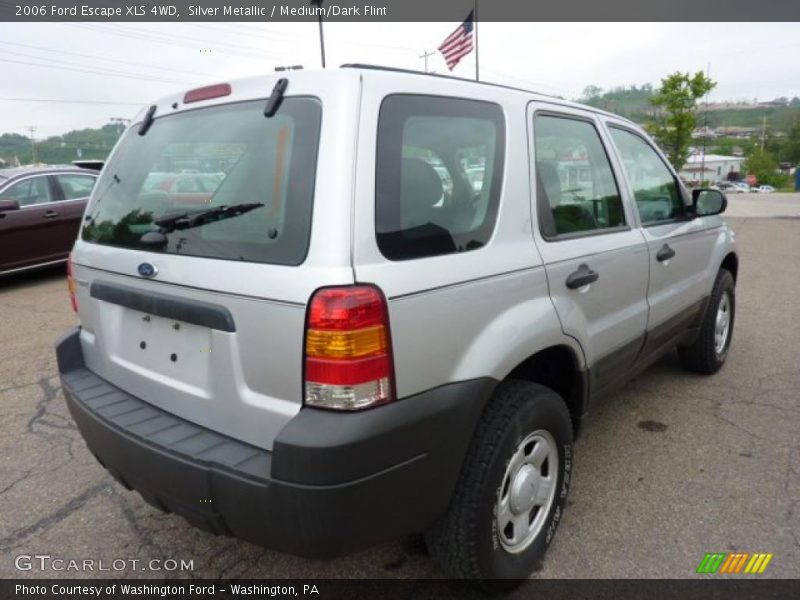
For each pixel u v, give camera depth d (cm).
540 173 258
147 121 259
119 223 246
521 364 253
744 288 748
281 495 178
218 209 207
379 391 182
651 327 338
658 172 371
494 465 217
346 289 176
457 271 205
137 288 229
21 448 361
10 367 499
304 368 181
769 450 342
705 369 448
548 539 256
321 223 181
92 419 229
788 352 505
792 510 286
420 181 203
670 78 2920
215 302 200
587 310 274
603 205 303
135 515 296
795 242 1145
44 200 837
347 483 176
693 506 291
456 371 205
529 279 235
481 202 226
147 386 233
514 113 250
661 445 352
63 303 717
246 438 200
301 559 264
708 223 414
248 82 218
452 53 1662
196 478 193
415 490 194
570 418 276
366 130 190
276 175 196
